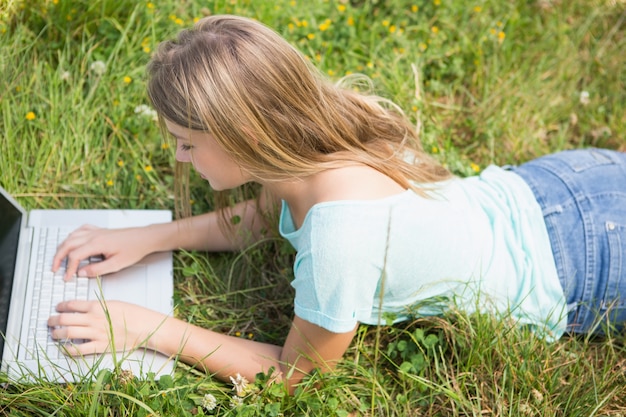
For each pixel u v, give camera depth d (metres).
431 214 1.83
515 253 1.96
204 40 1.70
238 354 1.91
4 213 1.97
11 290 1.93
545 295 1.98
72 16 2.63
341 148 1.81
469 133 2.89
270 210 2.26
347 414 1.90
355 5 3.17
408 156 2.04
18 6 2.56
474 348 2.01
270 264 2.36
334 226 1.67
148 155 2.56
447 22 3.08
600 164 2.09
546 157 2.18
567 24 3.27
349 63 2.87
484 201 2.02
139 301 2.07
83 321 1.85
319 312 1.73
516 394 2.00
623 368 2.01
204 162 1.78
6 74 2.46
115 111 2.54
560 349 2.07
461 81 3.03
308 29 2.89
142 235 2.17
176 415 1.80
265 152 1.73
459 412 1.99
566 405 1.94
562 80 3.09
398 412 1.92
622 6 3.31
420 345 2.07
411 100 2.78
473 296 1.95
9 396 1.75
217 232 2.26
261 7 2.87
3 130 2.43
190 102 1.66
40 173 2.44
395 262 1.77
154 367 1.89
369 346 2.13
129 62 2.67
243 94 1.67
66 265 2.09
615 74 3.12
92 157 2.50
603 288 2.00
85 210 2.31
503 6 3.22
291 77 1.72
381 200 1.74
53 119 2.48
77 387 1.79
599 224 1.99
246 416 1.81
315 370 1.88
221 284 2.27
